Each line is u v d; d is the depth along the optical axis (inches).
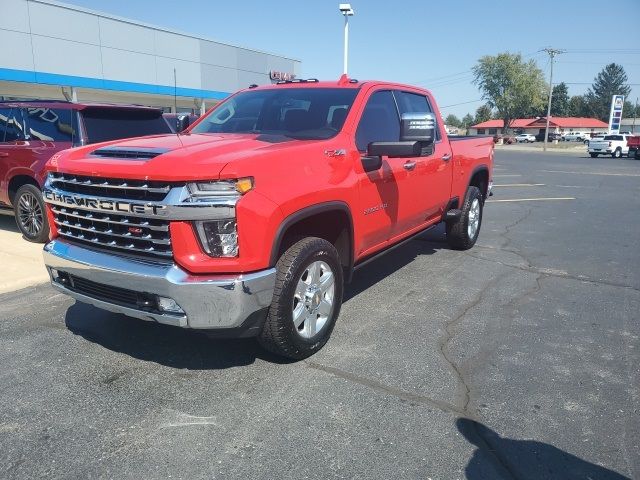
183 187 120.9
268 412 126.0
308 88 192.7
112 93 1013.2
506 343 168.1
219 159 126.6
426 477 104.3
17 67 816.3
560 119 4471.0
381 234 189.9
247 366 148.7
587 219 411.5
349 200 159.9
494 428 121.3
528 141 3484.3
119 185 128.3
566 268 259.4
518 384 141.8
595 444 116.2
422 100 231.6
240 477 103.5
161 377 142.1
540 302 208.1
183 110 1159.6
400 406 129.4
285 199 133.0
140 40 1005.2
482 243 313.7
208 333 132.1
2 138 292.8
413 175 203.0
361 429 119.6
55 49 866.1
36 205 275.9
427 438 116.9
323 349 160.2
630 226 382.0
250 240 125.2
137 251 130.1
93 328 173.0
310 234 162.1
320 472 105.3
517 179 781.3
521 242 319.6
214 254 124.3
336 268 156.3
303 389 136.6
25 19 816.9
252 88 209.0
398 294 214.1
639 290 226.4
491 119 4943.4
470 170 271.1
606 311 199.2
